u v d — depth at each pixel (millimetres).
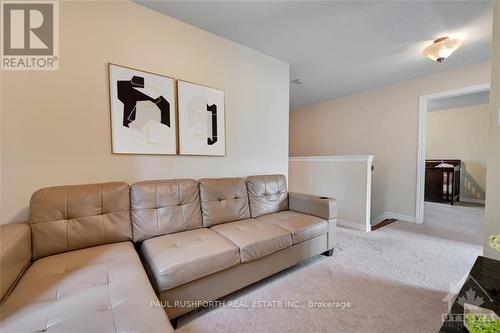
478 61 2926
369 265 2051
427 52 2482
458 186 5461
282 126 2961
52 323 787
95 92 1684
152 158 1951
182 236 1660
